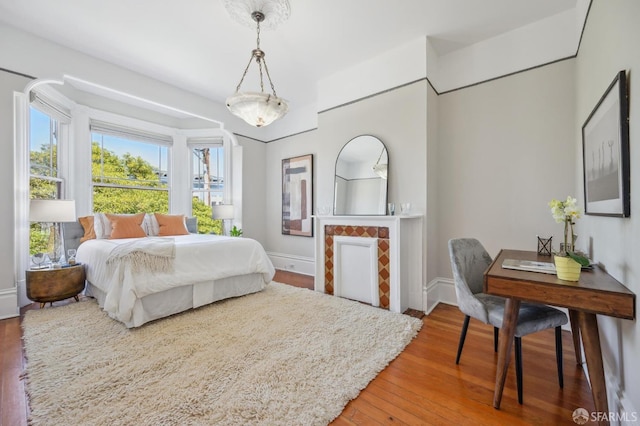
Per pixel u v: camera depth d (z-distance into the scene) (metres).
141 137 4.55
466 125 3.06
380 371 1.80
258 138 5.23
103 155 4.18
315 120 4.59
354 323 2.49
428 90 2.96
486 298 1.88
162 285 2.48
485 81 2.94
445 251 3.19
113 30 2.77
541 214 2.66
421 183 2.96
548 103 2.62
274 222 5.20
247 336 2.21
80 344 2.05
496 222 2.88
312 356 1.92
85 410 1.39
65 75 3.04
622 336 1.29
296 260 4.82
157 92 3.82
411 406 1.49
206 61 3.34
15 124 2.77
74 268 2.92
